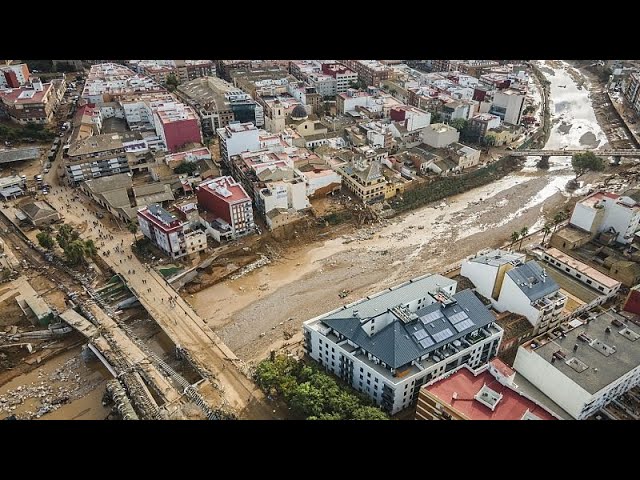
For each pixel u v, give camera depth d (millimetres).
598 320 153875
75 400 153625
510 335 159875
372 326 148750
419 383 139875
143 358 158875
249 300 192375
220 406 143375
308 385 137875
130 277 192750
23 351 168000
